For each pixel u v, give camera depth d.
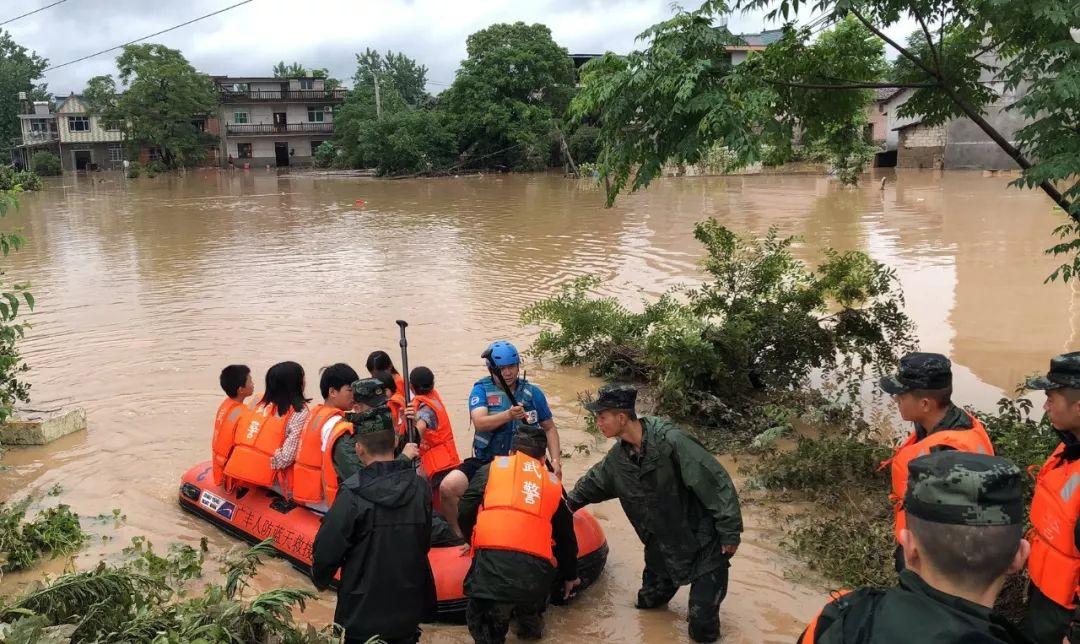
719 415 8.01
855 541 5.42
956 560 1.87
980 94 7.15
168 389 9.43
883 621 1.91
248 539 5.82
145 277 17.08
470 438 7.77
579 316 10.07
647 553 4.62
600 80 6.77
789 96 7.30
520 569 4.15
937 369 3.55
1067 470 2.95
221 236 23.91
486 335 11.60
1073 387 2.97
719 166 40.94
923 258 15.84
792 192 30.88
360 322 12.52
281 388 5.76
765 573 5.28
